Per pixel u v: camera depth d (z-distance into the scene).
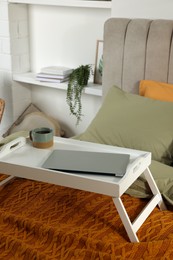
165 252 1.58
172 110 2.30
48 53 3.45
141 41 2.64
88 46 3.23
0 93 3.61
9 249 1.66
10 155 2.00
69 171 1.79
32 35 3.48
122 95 2.51
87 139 2.36
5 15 3.30
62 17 3.28
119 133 2.30
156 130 2.24
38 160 1.94
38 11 3.38
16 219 1.78
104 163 1.84
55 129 3.32
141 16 2.77
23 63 3.53
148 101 2.39
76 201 1.93
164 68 2.61
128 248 1.59
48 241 1.68
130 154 2.00
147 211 1.81
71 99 3.13
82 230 1.72
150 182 1.94
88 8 3.13
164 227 1.76
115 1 2.83
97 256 1.56
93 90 3.04
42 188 2.06
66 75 3.24
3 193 2.04
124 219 1.67
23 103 3.63
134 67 2.70
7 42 3.38
